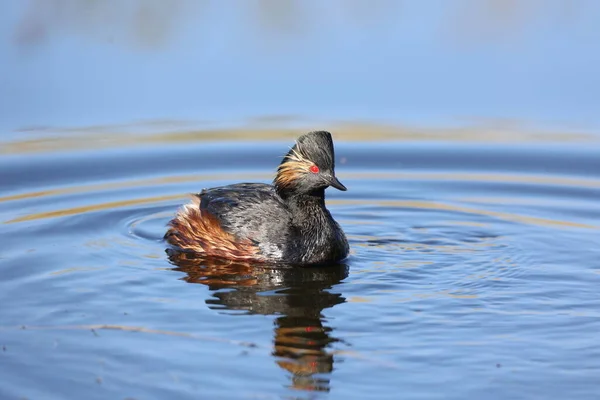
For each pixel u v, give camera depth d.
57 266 14.25
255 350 11.19
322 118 22.86
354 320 12.15
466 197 18.88
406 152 21.44
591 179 19.84
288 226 15.12
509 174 20.22
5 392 10.12
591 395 10.17
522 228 16.67
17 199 18.14
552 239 15.94
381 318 12.23
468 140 21.80
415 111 23.25
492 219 17.33
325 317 12.24
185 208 16.20
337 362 10.90
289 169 15.37
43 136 21.66
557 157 20.91
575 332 11.79
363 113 23.19
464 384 10.41
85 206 17.81
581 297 13.05
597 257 14.89
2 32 26.58
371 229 16.84
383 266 14.61
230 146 21.41
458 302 12.84
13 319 12.09
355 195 19.09
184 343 11.37
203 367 10.72
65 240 15.66
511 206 18.17
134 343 11.35
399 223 17.22
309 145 15.21
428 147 21.42
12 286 13.29
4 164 20.11
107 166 20.39
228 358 10.97
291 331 11.75
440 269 14.37
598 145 21.25
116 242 15.70
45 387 10.24
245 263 14.91
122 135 21.78
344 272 14.34
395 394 10.17
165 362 10.84
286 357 10.98
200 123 22.50
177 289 13.37
